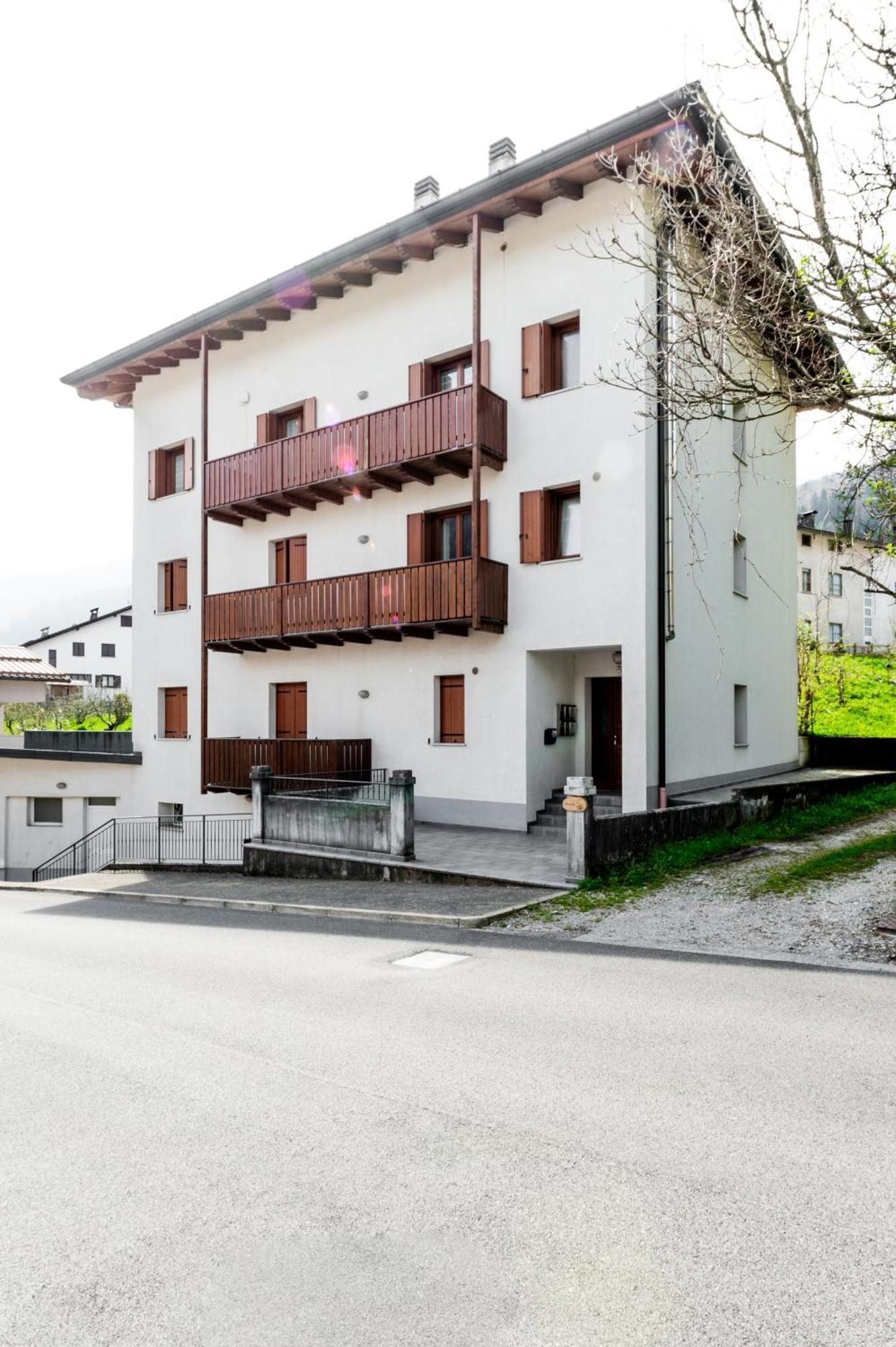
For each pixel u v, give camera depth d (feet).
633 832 37.37
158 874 55.11
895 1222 11.04
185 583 72.95
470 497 54.75
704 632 54.75
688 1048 17.30
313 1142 13.58
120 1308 9.61
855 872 34.45
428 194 61.21
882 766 71.87
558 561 50.39
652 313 46.42
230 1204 11.76
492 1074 16.20
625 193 47.57
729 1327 9.09
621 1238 10.72
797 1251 10.44
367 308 60.44
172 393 74.23
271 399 66.03
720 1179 12.16
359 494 60.49
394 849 41.47
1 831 75.82
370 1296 9.69
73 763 75.00
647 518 47.42
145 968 26.08
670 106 41.06
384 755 58.65
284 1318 9.35
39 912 41.09
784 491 70.28
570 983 22.35
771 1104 14.57
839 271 24.12
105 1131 14.19
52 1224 11.41
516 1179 12.22
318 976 24.13
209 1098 15.46
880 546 34.32
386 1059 17.16
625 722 47.55
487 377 53.93
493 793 52.90
